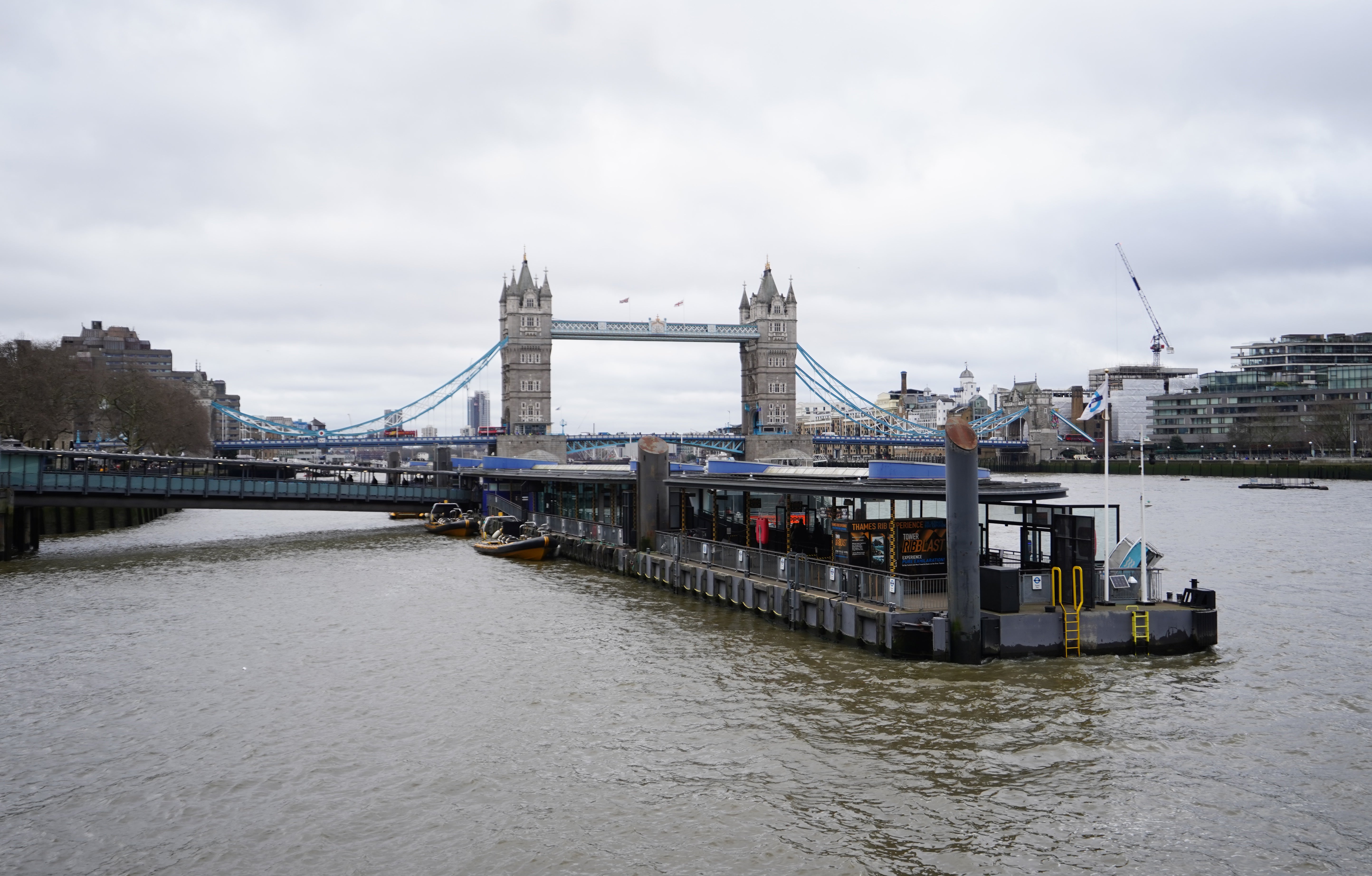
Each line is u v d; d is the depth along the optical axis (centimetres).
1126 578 4519
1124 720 3488
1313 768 3091
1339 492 18150
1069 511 4528
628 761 3203
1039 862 2517
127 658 4556
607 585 6525
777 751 3250
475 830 2739
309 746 3378
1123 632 4241
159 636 5016
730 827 2730
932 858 2544
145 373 17925
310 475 16100
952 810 2808
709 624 5134
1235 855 2550
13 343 14250
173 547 9012
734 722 3534
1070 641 4188
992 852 2569
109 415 15838
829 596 4731
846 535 4847
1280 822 2725
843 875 2467
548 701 3831
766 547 5797
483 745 3369
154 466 12038
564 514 9356
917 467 5172
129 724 3622
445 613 5559
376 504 10312
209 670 4334
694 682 4034
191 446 18950
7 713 3750
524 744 3369
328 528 11081
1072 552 4294
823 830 2702
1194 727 3431
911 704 3653
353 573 7156
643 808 2856
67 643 4872
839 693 3803
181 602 5972
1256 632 4934
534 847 2633
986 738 3322
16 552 8456
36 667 4400
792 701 3738
